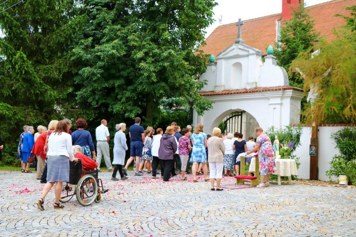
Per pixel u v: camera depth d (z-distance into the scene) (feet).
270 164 47.52
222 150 42.60
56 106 75.97
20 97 71.20
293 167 51.85
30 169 63.46
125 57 73.26
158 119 79.46
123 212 29.58
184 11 73.00
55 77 72.43
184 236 23.06
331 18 116.67
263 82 75.66
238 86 79.05
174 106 80.43
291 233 24.38
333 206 34.24
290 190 44.70
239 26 79.92
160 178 52.60
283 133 62.08
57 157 30.01
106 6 77.20
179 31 73.10
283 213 30.60
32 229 23.88
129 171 64.13
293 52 85.61
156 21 73.61
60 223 25.63
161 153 49.98
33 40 74.49
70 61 73.72
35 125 72.90
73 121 73.97
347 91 54.85
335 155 58.08
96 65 70.18
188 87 73.00
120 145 48.73
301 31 87.51
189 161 61.00
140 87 71.00
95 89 73.10
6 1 72.64
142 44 69.21
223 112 79.61
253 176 48.44
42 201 29.55
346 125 57.82
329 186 50.37
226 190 43.06
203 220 27.48
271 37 122.21
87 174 32.27
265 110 73.97
